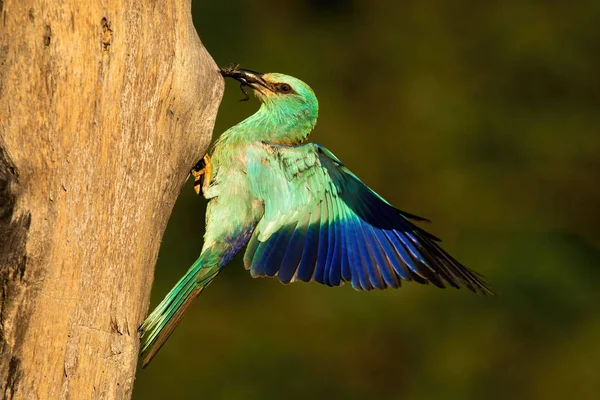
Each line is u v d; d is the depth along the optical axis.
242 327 14.55
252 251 6.92
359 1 17.92
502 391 14.85
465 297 15.20
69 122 5.23
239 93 14.82
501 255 15.77
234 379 14.17
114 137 5.44
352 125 16.64
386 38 17.55
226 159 7.00
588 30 17.55
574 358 14.96
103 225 5.46
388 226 6.97
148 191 5.70
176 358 14.18
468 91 17.16
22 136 5.10
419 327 14.92
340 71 17.16
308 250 6.97
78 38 5.21
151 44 5.53
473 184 16.27
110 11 5.34
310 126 7.80
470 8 17.88
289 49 16.88
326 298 14.86
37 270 5.17
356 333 14.77
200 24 16.50
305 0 17.64
